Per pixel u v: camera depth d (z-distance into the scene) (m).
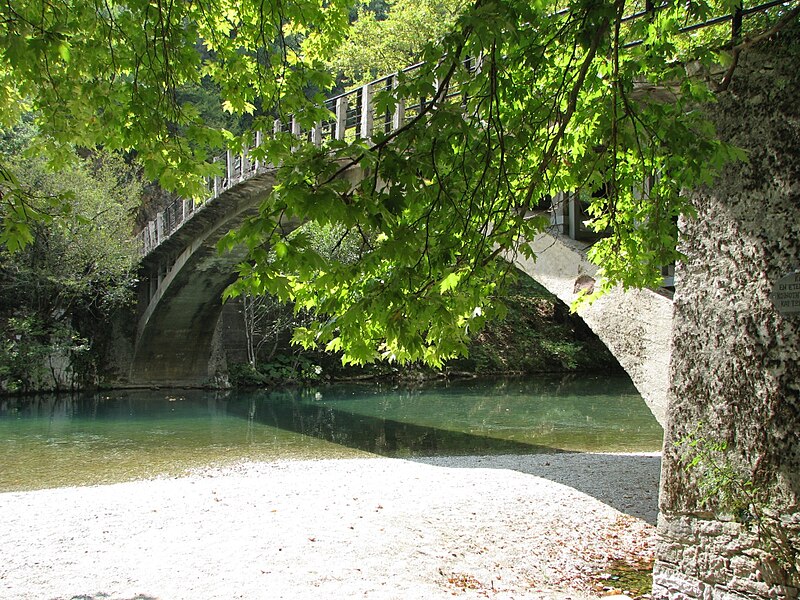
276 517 8.00
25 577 6.01
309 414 19.58
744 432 4.76
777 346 4.62
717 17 5.52
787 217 4.62
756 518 4.67
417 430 16.62
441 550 6.85
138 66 5.30
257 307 28.86
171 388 27.16
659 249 5.04
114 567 6.26
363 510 8.37
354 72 29.61
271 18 5.97
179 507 8.52
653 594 5.21
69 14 5.29
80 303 25.72
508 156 4.02
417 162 3.33
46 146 5.72
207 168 5.57
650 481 10.26
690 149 3.77
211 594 5.58
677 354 5.14
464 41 3.29
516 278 4.21
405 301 3.42
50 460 12.78
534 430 16.59
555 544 7.19
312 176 3.13
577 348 35.19
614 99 3.76
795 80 4.62
